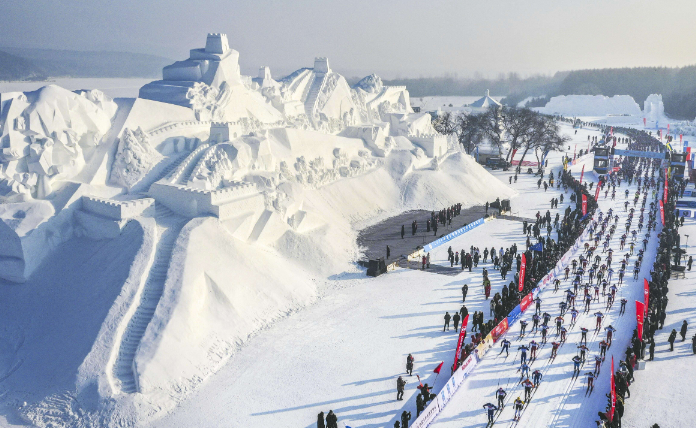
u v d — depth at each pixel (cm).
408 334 3831
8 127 4338
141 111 5481
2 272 4084
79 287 3825
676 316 4278
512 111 11462
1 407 3016
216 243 4181
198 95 6394
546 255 5262
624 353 3631
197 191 4491
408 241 5906
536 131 10762
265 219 4869
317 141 6994
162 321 3431
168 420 2891
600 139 15975
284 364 3419
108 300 3566
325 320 4031
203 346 3481
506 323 3938
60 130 4603
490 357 3581
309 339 3738
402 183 7706
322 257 5028
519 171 10669
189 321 3531
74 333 3444
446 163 8650
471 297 4503
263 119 7350
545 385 3244
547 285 4878
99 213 4347
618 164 11806
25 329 3656
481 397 3116
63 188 4541
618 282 4919
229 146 5553
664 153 11019
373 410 2956
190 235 4100
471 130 11369
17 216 4131
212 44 7056
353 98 9406
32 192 4438
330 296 4484
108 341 3281
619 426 2759
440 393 2988
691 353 3700
